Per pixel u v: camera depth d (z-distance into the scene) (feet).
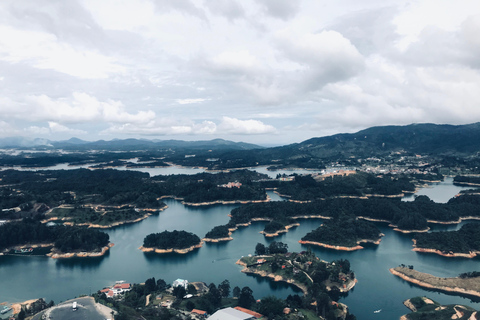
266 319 648.38
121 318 581.53
